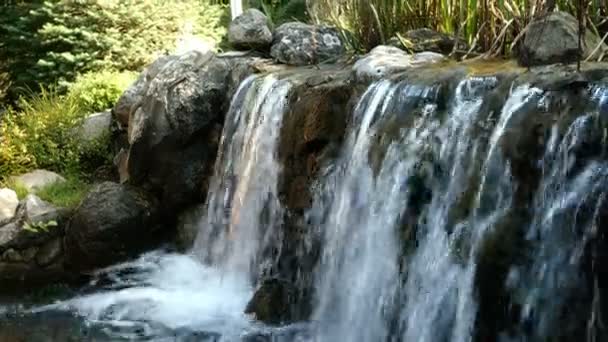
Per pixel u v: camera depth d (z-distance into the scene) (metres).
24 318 5.07
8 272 5.83
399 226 3.96
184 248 6.09
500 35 4.88
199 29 8.93
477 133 3.62
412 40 5.53
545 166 3.27
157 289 5.45
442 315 3.64
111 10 8.51
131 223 5.95
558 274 3.16
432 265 3.72
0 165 6.83
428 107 3.94
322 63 6.22
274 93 5.18
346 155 4.47
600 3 4.64
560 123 3.24
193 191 6.14
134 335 4.64
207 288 5.40
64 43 8.57
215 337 4.48
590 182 3.08
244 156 5.47
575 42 4.19
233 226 5.52
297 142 4.76
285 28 6.55
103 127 7.24
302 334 4.41
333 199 4.51
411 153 3.95
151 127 6.07
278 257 4.97
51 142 7.10
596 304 3.03
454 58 5.06
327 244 4.51
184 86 6.10
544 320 3.20
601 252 3.01
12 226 5.87
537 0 4.69
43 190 6.48
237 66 6.23
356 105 4.49
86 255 5.83
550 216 3.22
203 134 6.17
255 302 4.73
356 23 6.52
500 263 3.37
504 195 3.41
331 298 4.41
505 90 3.57
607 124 3.07
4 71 8.56
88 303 5.32
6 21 8.85
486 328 3.41
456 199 3.65
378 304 4.05
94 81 7.73
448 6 5.80
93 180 7.01
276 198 5.01
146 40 8.58
